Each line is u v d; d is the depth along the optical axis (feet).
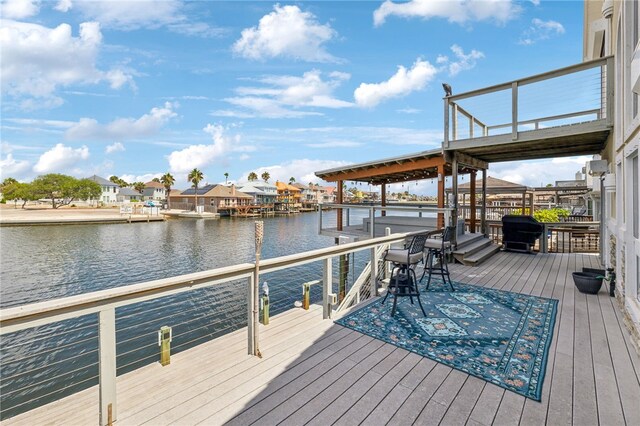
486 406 6.40
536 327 10.39
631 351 8.73
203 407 6.36
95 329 29.14
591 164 16.62
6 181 211.61
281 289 38.06
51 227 103.09
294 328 10.36
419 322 10.79
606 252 17.81
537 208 66.95
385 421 5.95
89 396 7.30
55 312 5.11
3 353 24.90
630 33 11.03
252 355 8.52
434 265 19.79
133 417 6.04
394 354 8.59
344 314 11.53
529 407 6.35
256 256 8.45
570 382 7.23
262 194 199.11
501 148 20.84
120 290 5.90
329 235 31.73
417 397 6.70
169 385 7.13
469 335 9.77
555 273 18.16
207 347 9.04
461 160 23.00
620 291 12.20
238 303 34.68
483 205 28.17
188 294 37.22
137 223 122.31
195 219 147.84
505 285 15.61
